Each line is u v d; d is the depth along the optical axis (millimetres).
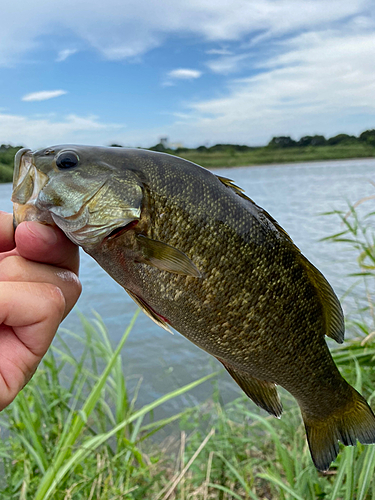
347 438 237
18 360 136
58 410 419
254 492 347
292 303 219
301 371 227
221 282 202
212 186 206
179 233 199
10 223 183
